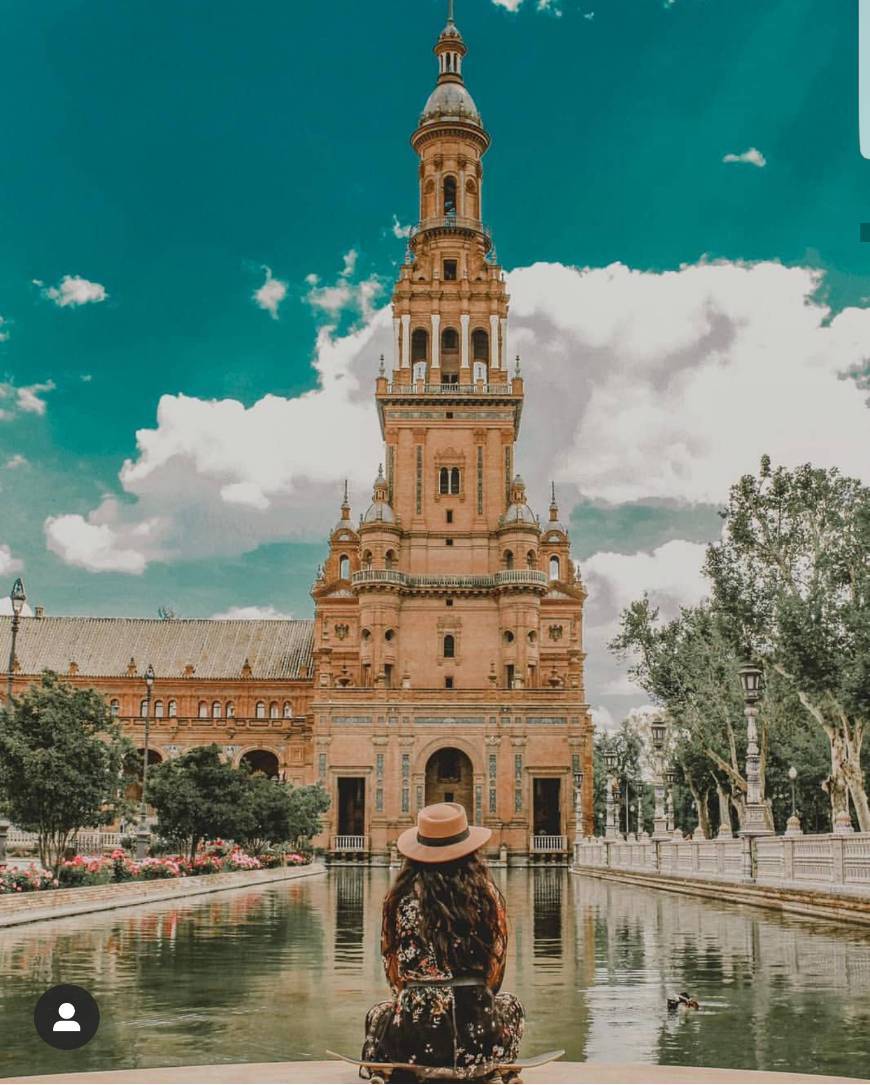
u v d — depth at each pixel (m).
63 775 38.06
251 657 127.56
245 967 20.58
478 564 106.06
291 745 113.19
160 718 114.19
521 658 102.00
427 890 6.98
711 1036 13.37
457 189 117.31
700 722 66.56
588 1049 12.66
